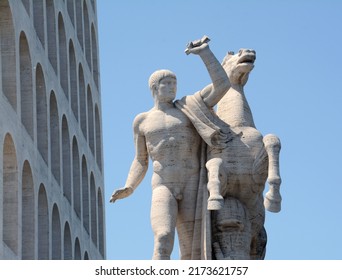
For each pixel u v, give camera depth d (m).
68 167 108.62
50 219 95.62
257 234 33.34
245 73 33.75
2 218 78.38
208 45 32.88
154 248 32.09
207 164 32.22
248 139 32.84
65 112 107.75
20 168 84.31
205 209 32.19
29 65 91.00
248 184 32.66
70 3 119.56
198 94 33.00
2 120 79.19
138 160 33.59
